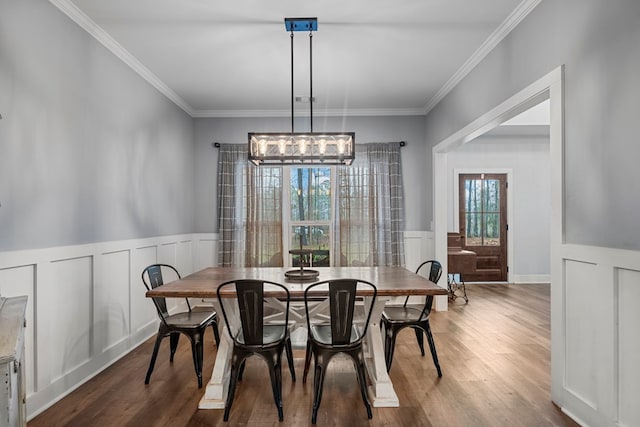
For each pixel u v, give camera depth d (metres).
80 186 2.72
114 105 3.20
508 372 2.85
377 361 2.46
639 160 1.75
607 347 1.94
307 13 2.77
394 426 2.12
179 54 3.41
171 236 4.44
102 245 2.98
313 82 4.16
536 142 6.57
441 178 4.81
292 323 2.75
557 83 2.31
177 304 4.58
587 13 2.07
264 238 5.24
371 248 5.17
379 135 5.28
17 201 2.16
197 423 2.17
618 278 1.89
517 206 6.55
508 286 6.27
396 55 3.49
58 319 2.49
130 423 2.17
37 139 2.31
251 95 4.58
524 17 2.70
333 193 5.31
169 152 4.41
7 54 2.10
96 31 2.91
